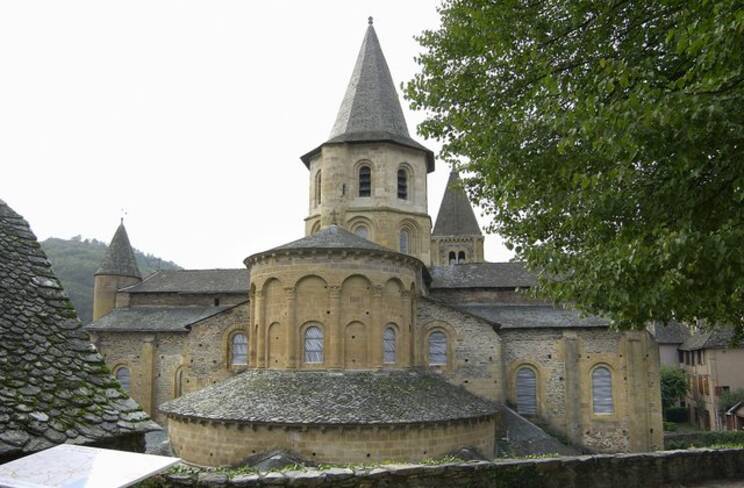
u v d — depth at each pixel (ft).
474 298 120.98
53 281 32.01
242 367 110.93
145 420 27.99
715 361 157.58
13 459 23.09
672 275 28.94
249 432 68.90
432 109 53.21
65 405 26.16
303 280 85.10
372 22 138.51
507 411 99.81
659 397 103.76
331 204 120.98
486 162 42.93
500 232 52.70
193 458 73.31
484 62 46.85
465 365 103.55
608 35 36.04
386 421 67.05
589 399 104.83
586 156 36.55
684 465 46.91
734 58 23.30
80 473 20.13
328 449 66.49
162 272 145.48
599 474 43.57
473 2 43.34
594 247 36.81
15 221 34.47
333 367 81.66
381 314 84.79
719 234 26.11
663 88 31.01
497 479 39.96
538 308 117.08
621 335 105.29
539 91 38.60
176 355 122.62
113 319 129.29
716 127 25.59
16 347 27.27
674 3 29.71
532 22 40.65
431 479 38.01
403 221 123.13
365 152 122.72
